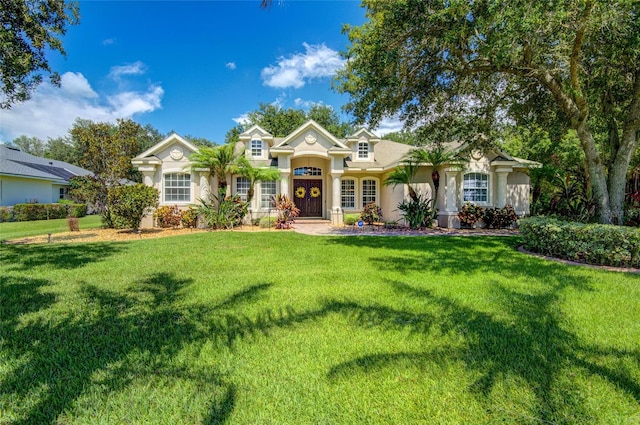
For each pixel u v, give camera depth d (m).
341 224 18.56
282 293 5.37
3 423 2.37
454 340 3.67
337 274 6.64
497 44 6.95
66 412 2.48
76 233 14.38
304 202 21.36
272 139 20.12
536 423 2.38
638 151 15.34
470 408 2.54
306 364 3.18
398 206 17.81
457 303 4.86
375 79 8.66
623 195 9.79
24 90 8.02
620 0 6.50
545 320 4.23
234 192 19.02
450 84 10.50
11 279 6.30
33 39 7.57
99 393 2.72
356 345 3.56
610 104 10.83
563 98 9.30
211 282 6.09
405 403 2.60
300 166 20.98
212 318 4.34
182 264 7.63
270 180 17.97
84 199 17.66
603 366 3.12
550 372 3.02
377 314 4.44
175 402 2.61
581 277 6.37
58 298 5.17
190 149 17.42
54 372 3.05
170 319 4.31
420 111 11.27
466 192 17.48
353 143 21.16
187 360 3.26
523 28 6.41
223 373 3.03
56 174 31.72
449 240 11.88
